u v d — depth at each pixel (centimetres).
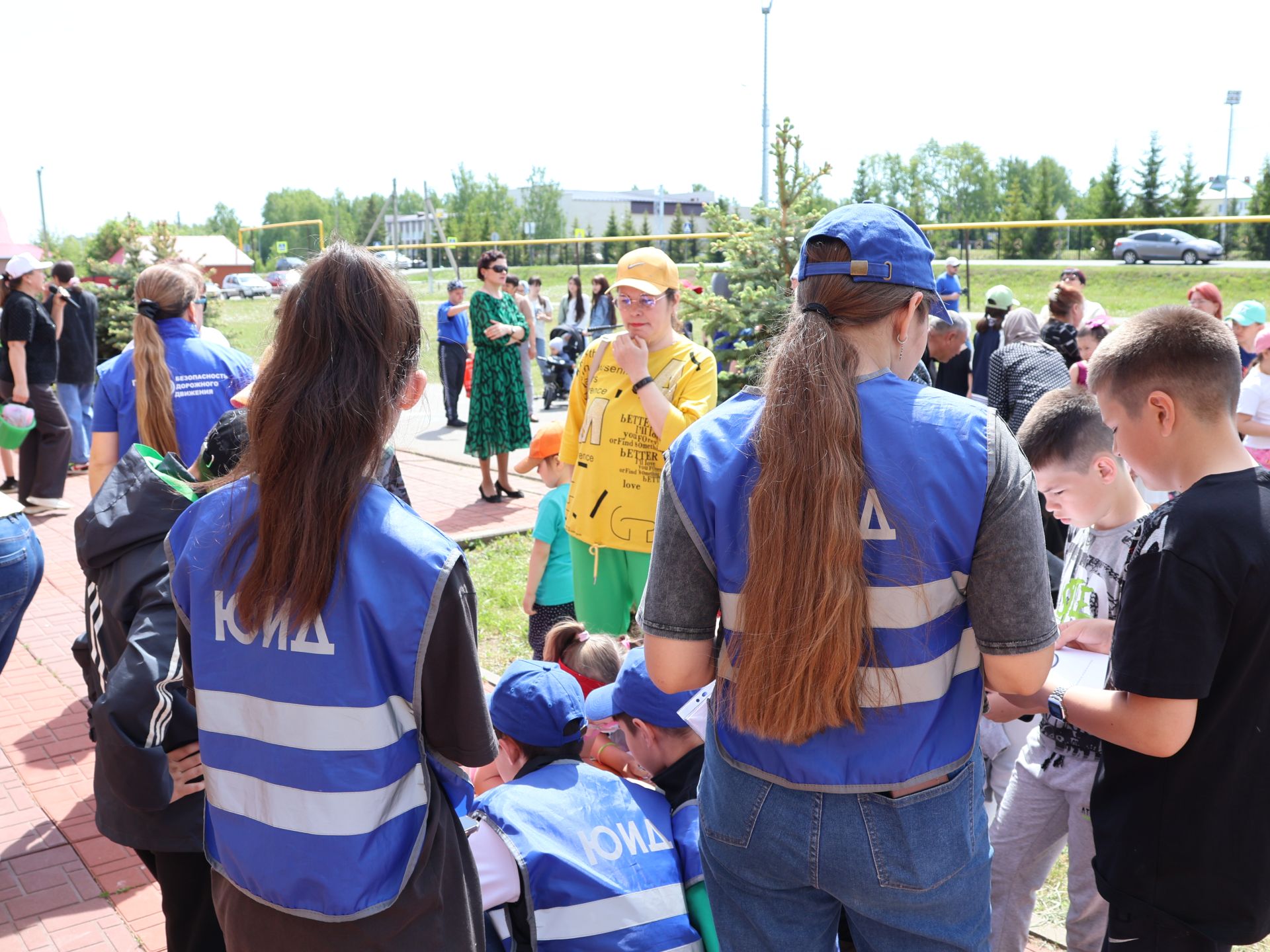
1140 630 170
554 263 3428
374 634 151
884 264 148
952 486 139
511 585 636
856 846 145
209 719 161
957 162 8912
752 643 142
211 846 167
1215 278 2116
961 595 144
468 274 3341
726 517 147
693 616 153
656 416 378
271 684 154
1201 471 181
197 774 213
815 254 152
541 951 201
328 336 154
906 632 140
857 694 141
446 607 152
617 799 221
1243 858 176
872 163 8925
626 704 244
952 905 150
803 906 157
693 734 240
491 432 854
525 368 1338
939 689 144
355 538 152
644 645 158
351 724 151
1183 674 165
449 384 1262
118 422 371
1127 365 184
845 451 138
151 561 204
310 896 153
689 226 2630
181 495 209
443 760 165
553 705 228
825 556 135
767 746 148
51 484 819
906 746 143
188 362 350
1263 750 173
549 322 1803
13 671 494
